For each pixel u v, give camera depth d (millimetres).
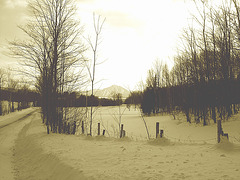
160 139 11352
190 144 11102
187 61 26141
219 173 5680
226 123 20562
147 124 31234
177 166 6629
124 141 12867
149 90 46906
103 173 6160
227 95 21922
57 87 18906
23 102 86500
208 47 22859
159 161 7395
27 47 18453
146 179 5492
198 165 6629
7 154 12547
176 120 30828
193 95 26250
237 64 20906
